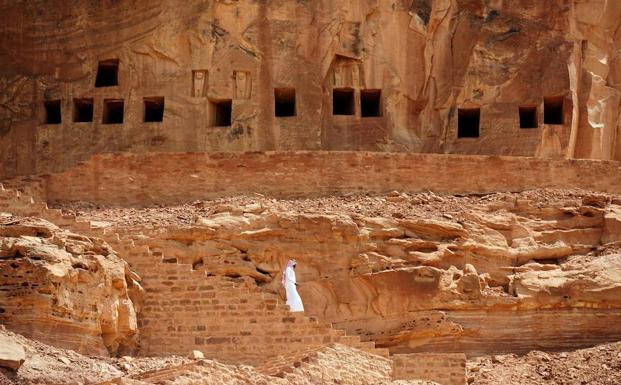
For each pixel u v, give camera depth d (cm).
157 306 4231
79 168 4994
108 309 4056
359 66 5684
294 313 4191
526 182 5075
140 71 5697
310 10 5653
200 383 3488
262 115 5609
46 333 3894
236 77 5641
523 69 5684
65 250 4031
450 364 3878
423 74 5709
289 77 5628
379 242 4619
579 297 4525
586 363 4228
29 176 5041
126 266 4209
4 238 3978
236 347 4188
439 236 4666
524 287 4547
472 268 4584
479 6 5734
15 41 5819
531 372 4231
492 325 4509
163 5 5709
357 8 5678
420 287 4503
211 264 4500
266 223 4606
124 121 5666
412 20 5709
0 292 3888
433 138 5684
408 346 4478
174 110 5644
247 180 4981
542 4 5731
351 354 4003
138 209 4891
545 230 4759
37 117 5747
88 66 5744
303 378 3794
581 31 5803
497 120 5656
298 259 4572
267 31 5641
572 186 5097
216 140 5606
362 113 5784
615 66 5878
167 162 4984
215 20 5666
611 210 4797
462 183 5050
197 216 4681
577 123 5731
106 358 3916
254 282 4500
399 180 5022
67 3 5797
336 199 4925
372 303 4516
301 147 5594
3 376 3506
